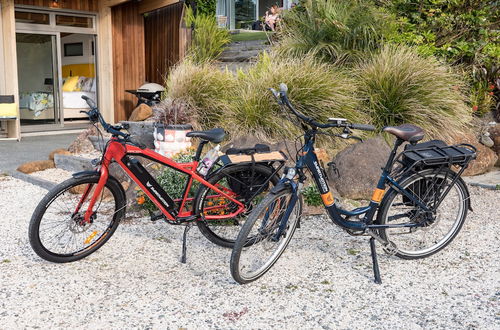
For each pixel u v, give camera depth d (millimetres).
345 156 5031
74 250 3541
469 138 6066
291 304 2824
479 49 7586
